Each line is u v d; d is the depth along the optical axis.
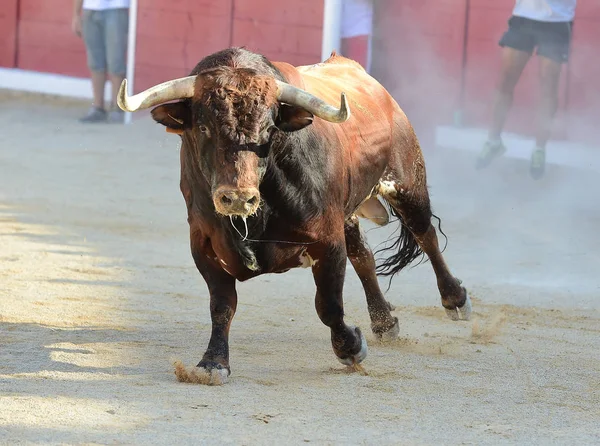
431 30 35.62
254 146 11.37
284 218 12.50
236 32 39.59
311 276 20.22
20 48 48.56
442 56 35.56
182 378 12.74
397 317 17.02
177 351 14.30
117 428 10.83
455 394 12.78
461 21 35.19
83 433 10.63
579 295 19.20
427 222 17.02
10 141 36.38
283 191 12.30
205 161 11.68
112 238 22.91
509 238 24.47
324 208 12.83
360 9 36.12
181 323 16.09
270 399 12.16
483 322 17.09
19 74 48.47
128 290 18.31
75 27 42.50
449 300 17.12
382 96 15.96
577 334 16.34
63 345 14.34
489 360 14.56
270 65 12.53
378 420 11.55
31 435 10.50
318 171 12.70
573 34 33.03
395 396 12.57
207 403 11.85
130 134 38.81
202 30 40.25
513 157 34.28
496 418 11.85
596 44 32.84
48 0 47.66
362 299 18.66
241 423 11.16
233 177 11.22
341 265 13.22
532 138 33.97
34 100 46.06
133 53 41.38
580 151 33.25
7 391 12.00
